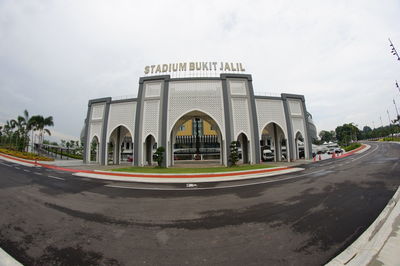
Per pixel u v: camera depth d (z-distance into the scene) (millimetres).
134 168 21672
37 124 36625
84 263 3582
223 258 3693
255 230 4887
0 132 53062
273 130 32219
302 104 30219
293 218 5641
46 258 3744
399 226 4633
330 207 6500
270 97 27781
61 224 5449
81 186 11141
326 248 3918
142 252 3949
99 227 5223
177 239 4484
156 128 24922
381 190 8484
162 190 10016
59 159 39125
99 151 28594
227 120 24609
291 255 3713
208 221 5578
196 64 26656
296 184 10805
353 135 81875
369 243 3967
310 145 29734
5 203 7574
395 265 3211
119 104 28078
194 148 52531
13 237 4656
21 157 31781
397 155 25328
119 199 8188
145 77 26297
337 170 15852
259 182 11938
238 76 26000
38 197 8531
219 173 15562
